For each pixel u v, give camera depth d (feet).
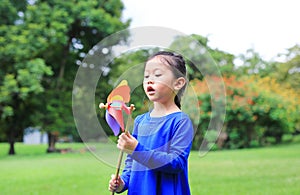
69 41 32.17
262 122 31.99
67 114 31.50
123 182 5.79
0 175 18.70
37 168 20.84
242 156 24.08
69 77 33.58
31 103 31.27
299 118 32.83
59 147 31.63
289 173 17.76
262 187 14.99
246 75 31.40
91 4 30.37
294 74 32.58
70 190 15.03
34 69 27.55
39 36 28.81
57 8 29.86
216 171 18.51
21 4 30.50
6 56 28.04
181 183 5.66
